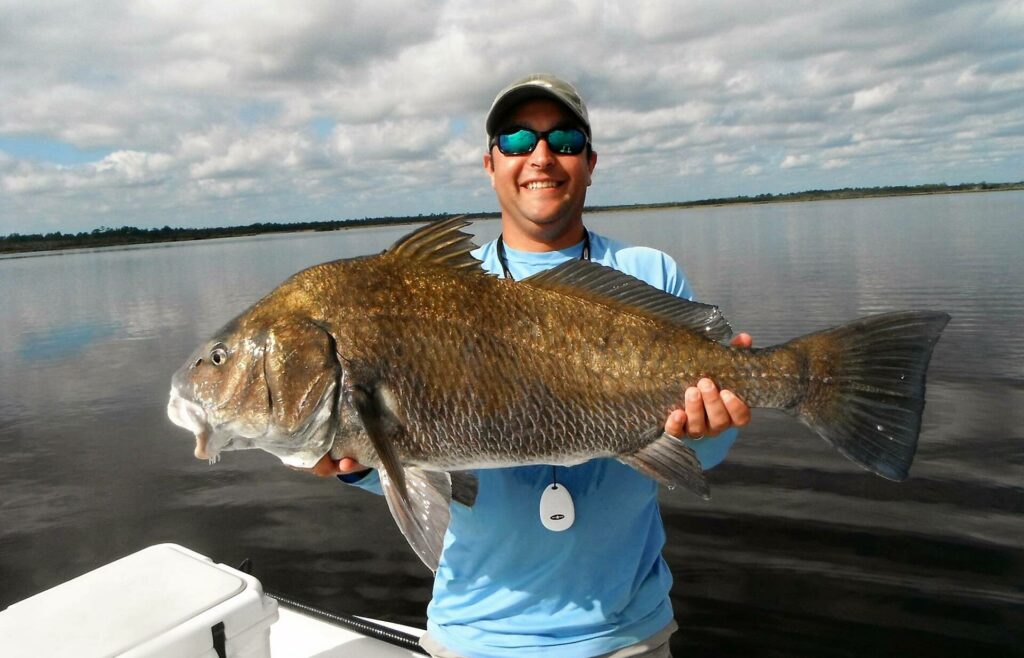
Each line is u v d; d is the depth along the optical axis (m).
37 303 44.59
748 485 8.20
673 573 6.35
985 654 4.99
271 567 7.18
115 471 10.99
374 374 2.66
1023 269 26.00
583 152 3.36
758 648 5.25
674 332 2.84
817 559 6.45
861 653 5.11
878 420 2.69
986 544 6.50
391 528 8.02
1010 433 9.24
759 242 54.69
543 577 2.88
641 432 2.79
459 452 2.73
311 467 2.76
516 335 2.75
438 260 2.84
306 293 2.77
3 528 8.95
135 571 2.98
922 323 2.65
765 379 2.79
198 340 25.17
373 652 3.90
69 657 2.37
